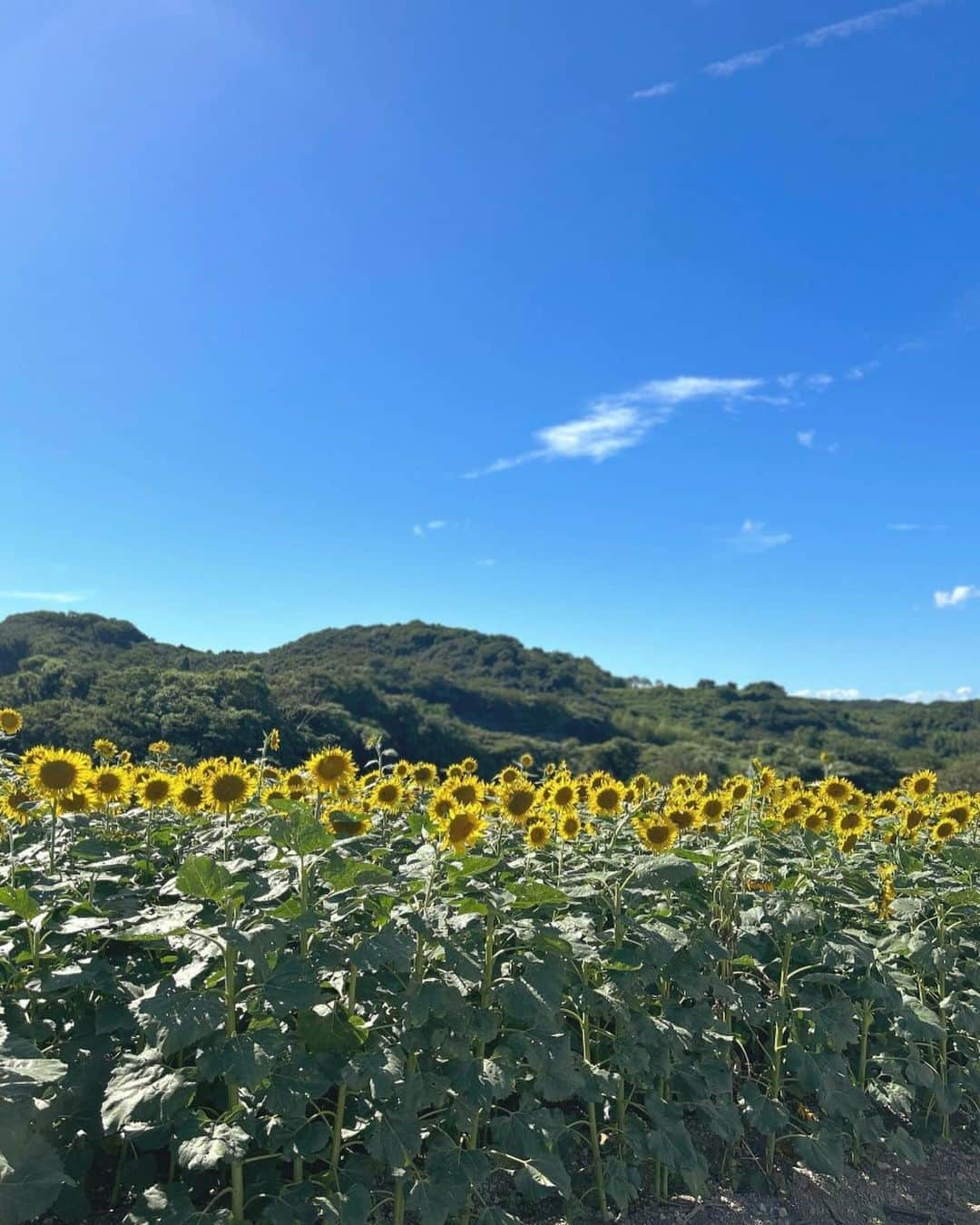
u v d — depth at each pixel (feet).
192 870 11.44
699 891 18.83
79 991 13.75
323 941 12.91
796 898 18.02
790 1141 17.39
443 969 13.60
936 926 19.61
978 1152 18.43
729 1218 15.37
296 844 12.42
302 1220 11.20
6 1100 10.04
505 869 16.98
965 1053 19.03
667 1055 15.28
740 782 24.54
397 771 23.97
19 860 16.65
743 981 18.07
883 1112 19.10
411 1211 13.20
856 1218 15.88
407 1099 12.32
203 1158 9.89
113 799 18.58
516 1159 13.07
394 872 16.89
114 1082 10.80
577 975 15.16
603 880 15.96
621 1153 15.55
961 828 22.95
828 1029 16.79
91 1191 13.25
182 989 11.07
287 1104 11.20
